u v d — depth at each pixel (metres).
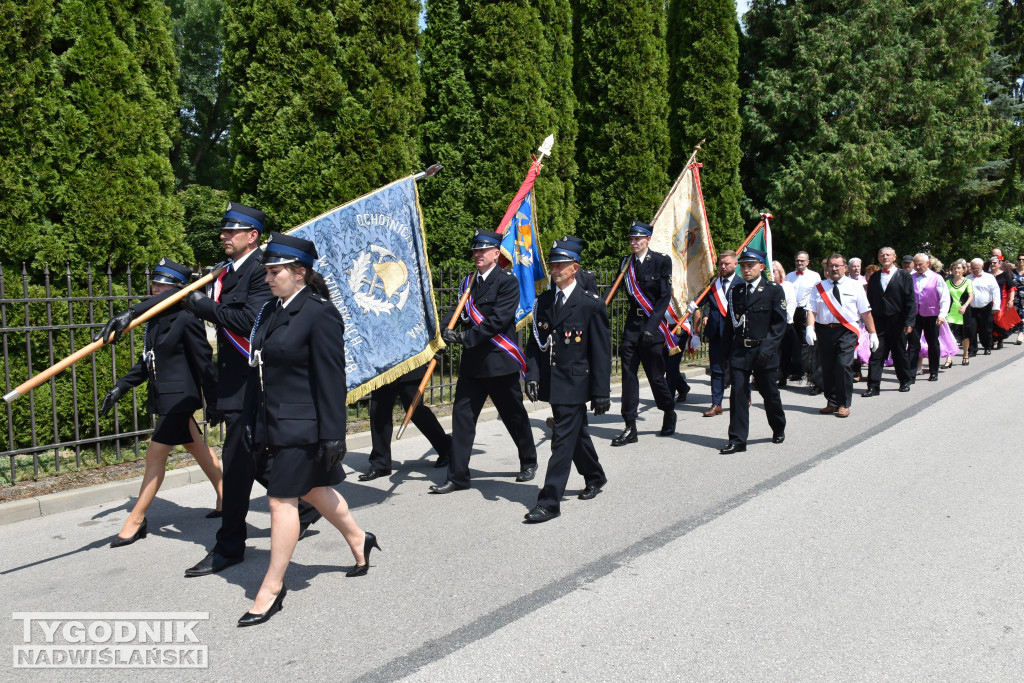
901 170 20.38
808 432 8.26
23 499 5.67
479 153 11.42
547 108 11.73
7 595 4.19
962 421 8.64
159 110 7.98
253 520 5.54
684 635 3.58
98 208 7.09
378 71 9.30
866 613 3.79
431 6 11.49
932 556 4.54
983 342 15.92
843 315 9.09
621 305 12.47
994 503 5.55
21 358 6.89
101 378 7.23
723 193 16.53
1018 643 3.47
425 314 6.06
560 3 12.23
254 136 8.95
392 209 5.89
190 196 21.81
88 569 4.57
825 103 19.81
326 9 9.09
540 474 6.68
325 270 5.46
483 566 4.48
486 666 3.32
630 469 6.74
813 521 5.20
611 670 3.27
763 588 4.11
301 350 3.82
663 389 8.03
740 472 6.56
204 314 4.44
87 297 6.32
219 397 4.56
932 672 3.22
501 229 7.21
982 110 21.69
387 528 5.21
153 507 5.84
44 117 6.81
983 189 23.27
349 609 3.92
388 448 6.65
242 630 3.71
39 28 6.66
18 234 6.75
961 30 20.91
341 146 9.15
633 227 7.92
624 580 4.24
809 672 3.23
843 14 20.75
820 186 19.73
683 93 16.56
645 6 14.10
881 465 6.69
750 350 7.34
